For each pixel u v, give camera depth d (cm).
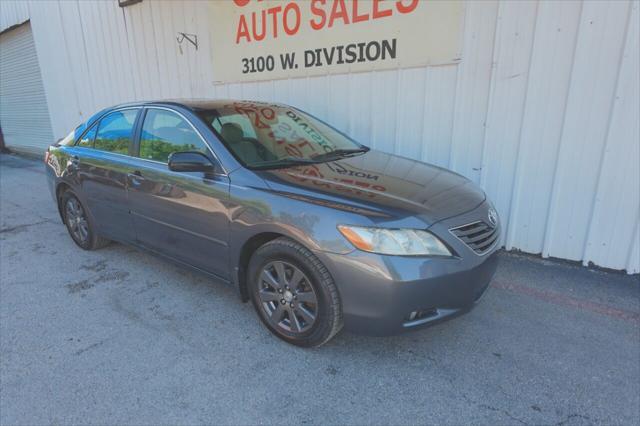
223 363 245
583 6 323
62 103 999
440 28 394
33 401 217
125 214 352
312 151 321
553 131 358
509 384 225
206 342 265
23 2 994
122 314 301
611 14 314
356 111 477
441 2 388
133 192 334
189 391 222
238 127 307
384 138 462
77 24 860
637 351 251
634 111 322
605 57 324
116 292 336
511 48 362
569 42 335
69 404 215
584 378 229
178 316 297
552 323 282
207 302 317
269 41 537
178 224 303
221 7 580
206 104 329
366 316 222
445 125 415
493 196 404
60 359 251
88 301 322
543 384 225
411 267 213
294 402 214
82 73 901
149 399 217
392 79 439
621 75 320
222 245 277
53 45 951
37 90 1084
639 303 306
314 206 233
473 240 235
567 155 356
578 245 370
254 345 261
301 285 245
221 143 284
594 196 353
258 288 267
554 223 376
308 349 256
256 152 291
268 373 236
